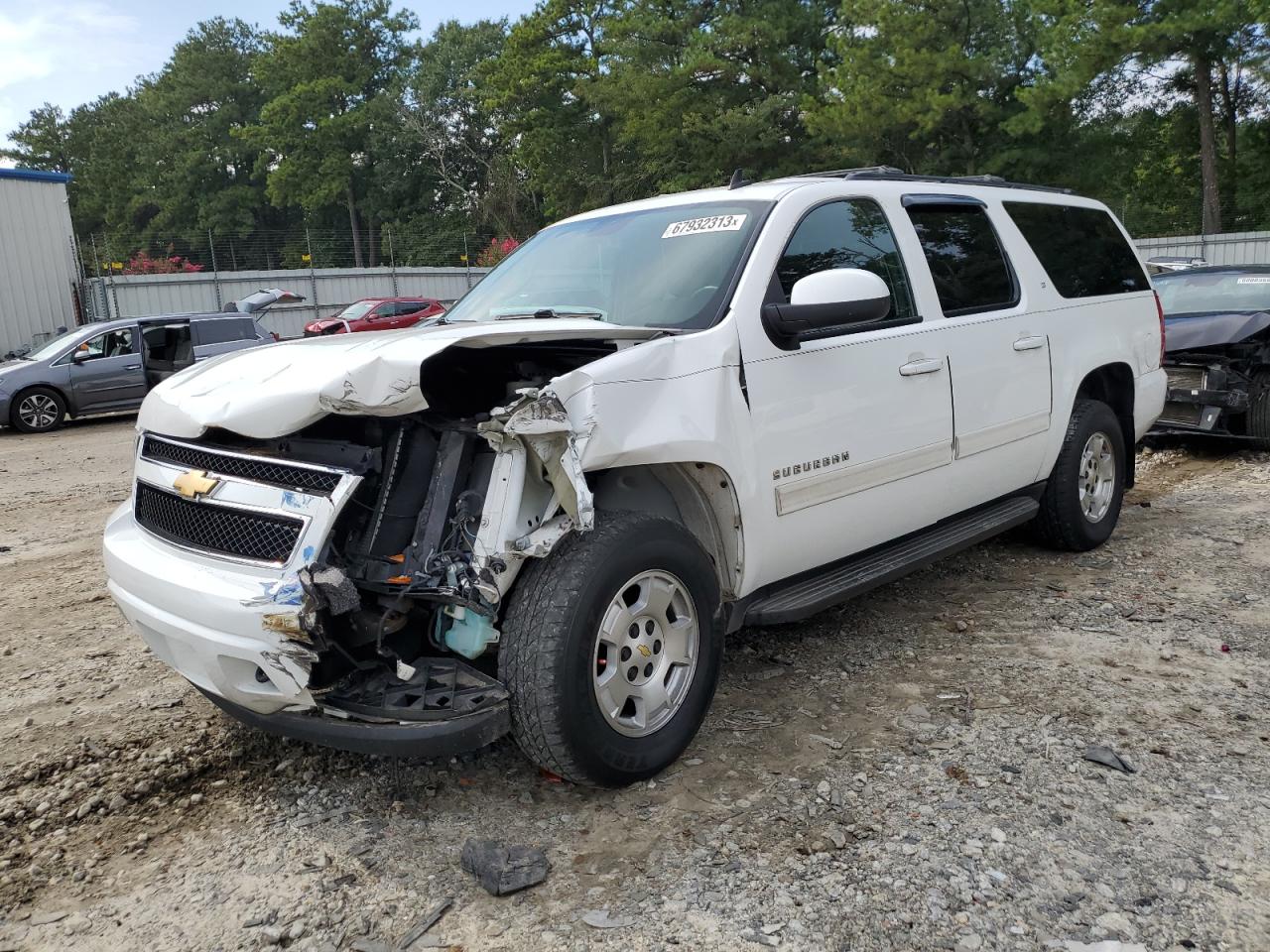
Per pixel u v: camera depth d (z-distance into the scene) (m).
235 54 72.19
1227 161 42.44
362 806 3.13
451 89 58.41
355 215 64.88
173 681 4.23
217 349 16.33
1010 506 4.94
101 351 15.23
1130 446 5.80
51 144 81.25
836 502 3.74
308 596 2.62
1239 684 3.77
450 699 2.80
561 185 48.56
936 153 34.94
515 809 3.07
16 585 5.91
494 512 2.74
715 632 3.30
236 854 2.89
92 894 2.72
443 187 59.78
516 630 2.82
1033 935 2.39
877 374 3.87
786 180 4.12
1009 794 3.02
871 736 3.45
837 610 4.79
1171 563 5.31
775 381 3.47
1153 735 3.38
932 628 4.51
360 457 2.81
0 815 3.13
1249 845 2.72
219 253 45.09
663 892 2.61
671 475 3.37
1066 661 4.05
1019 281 4.82
